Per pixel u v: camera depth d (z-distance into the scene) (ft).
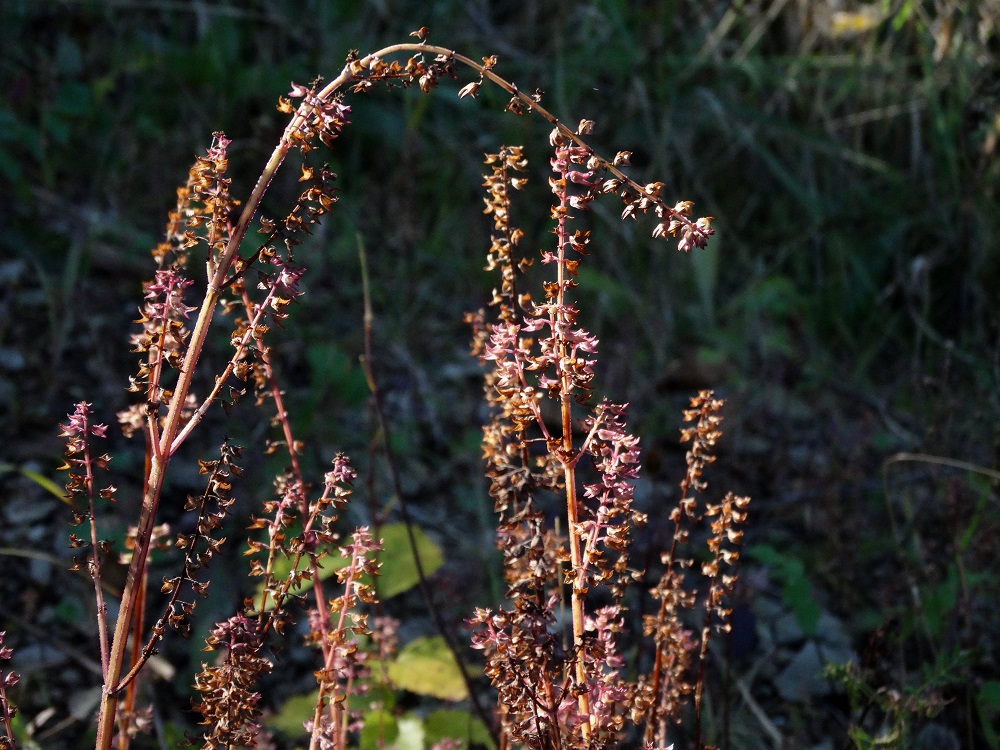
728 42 16.97
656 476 9.32
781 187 16.10
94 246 13.08
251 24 17.10
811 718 8.32
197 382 10.82
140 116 15.15
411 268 13.82
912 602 8.66
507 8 18.72
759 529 10.23
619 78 16.44
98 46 16.14
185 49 16.90
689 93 16.25
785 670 8.75
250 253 13.03
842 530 10.23
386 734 6.27
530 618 3.98
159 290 4.20
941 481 9.61
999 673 8.44
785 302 14.01
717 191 15.94
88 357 11.69
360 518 10.07
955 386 12.37
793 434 11.96
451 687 6.59
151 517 4.05
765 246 15.61
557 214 3.97
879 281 14.73
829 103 15.87
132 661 5.12
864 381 13.37
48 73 14.38
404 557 7.19
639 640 7.23
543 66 16.39
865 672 6.46
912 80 15.46
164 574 8.81
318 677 4.77
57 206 13.44
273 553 4.55
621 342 13.06
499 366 4.11
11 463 10.12
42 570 8.91
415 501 10.78
